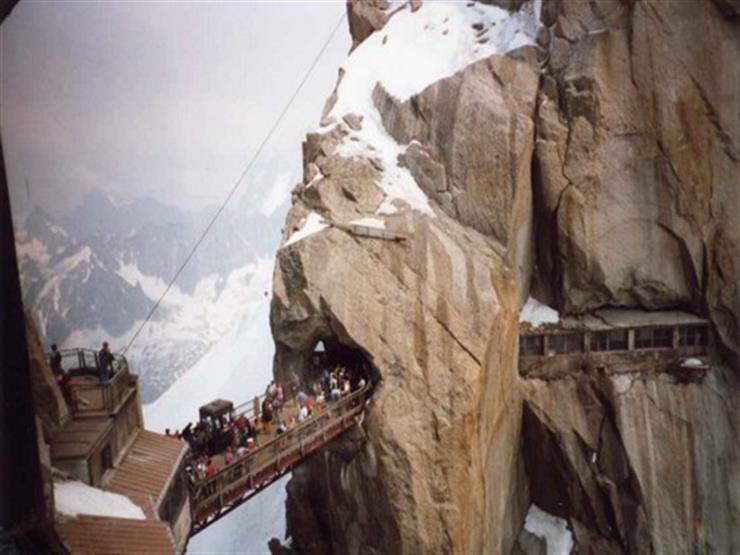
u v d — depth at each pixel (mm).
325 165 32000
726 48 31469
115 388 17297
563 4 33469
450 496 27250
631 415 32750
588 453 33469
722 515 32375
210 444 23125
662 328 33562
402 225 29891
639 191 32781
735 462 32500
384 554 28516
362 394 28562
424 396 27875
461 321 28781
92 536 13258
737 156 31828
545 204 33812
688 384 33156
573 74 32625
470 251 30359
